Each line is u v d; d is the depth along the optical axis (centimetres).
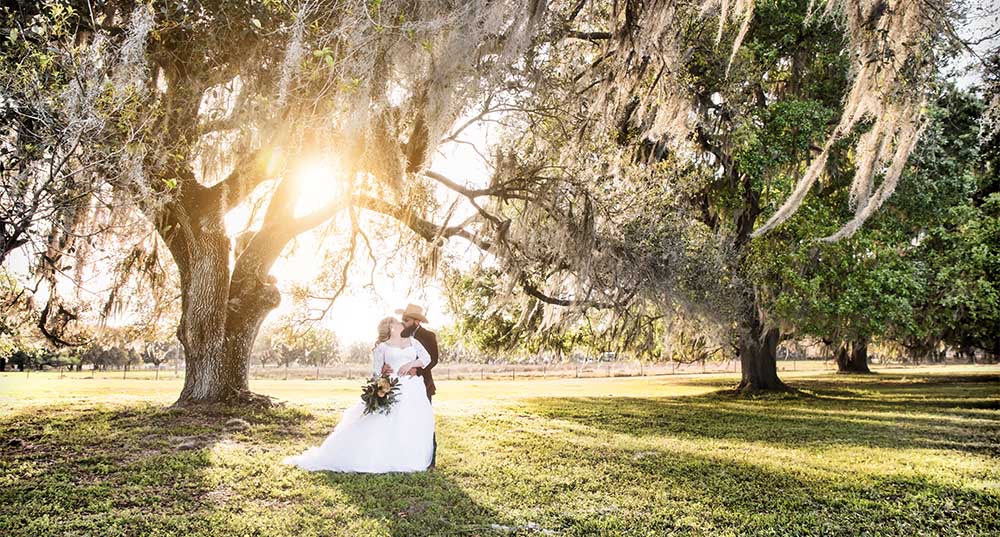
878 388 2573
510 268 1360
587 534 477
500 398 1906
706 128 1706
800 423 1282
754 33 1869
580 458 789
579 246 1272
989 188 1986
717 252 1631
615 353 2344
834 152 1784
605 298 1452
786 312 1795
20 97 561
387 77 856
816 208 1786
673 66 1025
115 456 718
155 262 1474
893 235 1786
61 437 845
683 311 1562
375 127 955
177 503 528
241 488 582
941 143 1752
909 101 680
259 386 2898
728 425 1232
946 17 646
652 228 1398
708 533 485
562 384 3378
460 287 1933
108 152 627
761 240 1814
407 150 1159
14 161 567
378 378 689
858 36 681
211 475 624
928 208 1789
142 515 489
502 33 891
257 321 1251
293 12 791
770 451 887
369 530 468
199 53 893
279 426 986
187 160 954
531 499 573
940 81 1002
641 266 1362
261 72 905
